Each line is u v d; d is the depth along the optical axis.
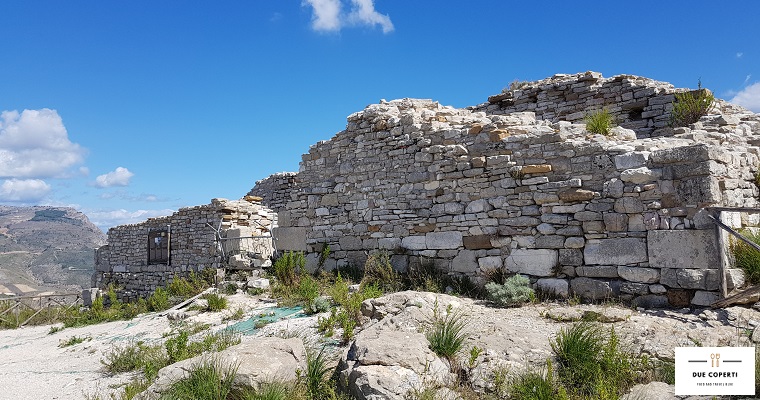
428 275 11.18
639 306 8.55
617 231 8.95
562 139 9.88
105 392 6.99
